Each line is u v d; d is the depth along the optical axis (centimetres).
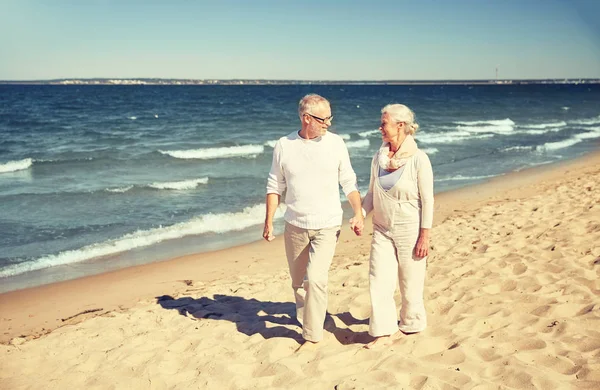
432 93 11394
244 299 583
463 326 415
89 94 8888
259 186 1454
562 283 485
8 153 2030
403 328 411
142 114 4331
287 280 662
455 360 362
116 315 564
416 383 334
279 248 921
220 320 512
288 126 3419
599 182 1185
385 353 381
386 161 379
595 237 610
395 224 388
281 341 420
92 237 981
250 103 6412
